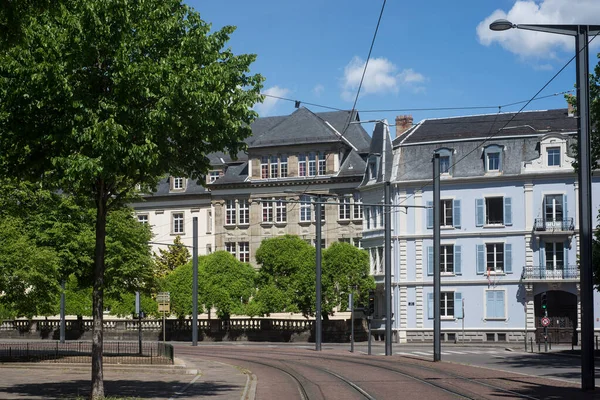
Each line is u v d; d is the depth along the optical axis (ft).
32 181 69.62
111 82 65.26
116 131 61.31
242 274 236.02
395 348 190.60
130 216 132.05
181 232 299.79
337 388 84.28
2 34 57.57
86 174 61.67
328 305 220.64
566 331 213.05
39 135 65.05
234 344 216.33
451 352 169.58
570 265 214.48
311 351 169.07
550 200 217.15
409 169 230.68
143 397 75.00
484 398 70.59
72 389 83.25
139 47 65.10
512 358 145.48
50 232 121.39
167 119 64.03
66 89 62.13
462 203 224.94
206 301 231.30
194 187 300.61
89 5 62.59
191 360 135.44
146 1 66.18
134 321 242.58
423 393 77.20
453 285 223.71
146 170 66.33
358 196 269.23
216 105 67.36
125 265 127.54
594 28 77.00
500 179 221.05
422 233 227.81
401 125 254.27
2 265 109.50
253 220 283.79
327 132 276.62
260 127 307.17
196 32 68.74
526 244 218.18
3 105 64.59
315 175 275.59
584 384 76.48
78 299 239.91
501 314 219.20
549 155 217.36
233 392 80.38
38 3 57.52
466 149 226.58
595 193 214.07
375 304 237.86
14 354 128.98
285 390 83.20
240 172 291.58
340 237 270.26
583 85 76.74
